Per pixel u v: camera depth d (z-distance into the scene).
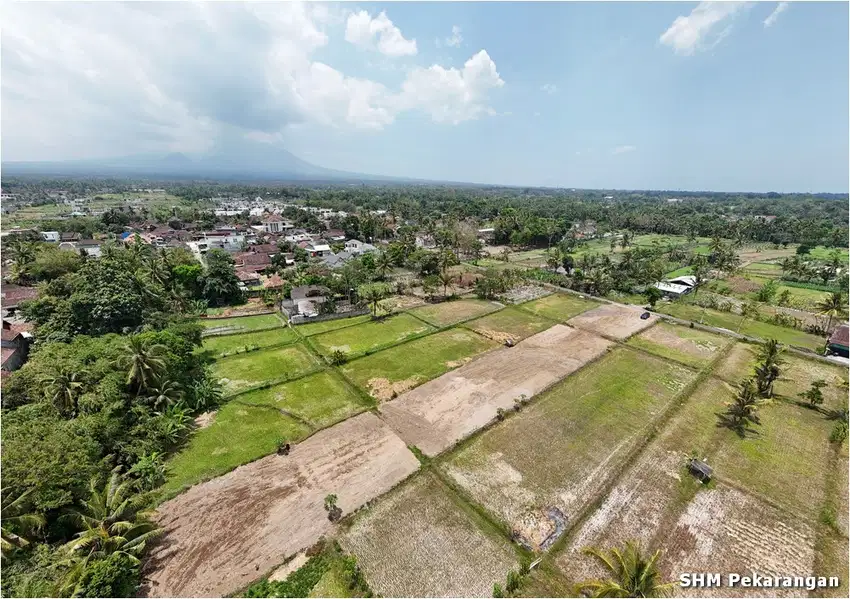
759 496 24.38
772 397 34.34
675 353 44.06
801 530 22.09
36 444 20.39
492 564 20.14
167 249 73.94
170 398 30.16
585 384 37.47
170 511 23.00
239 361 42.22
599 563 20.09
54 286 46.25
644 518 22.81
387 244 111.38
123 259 54.69
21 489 18.69
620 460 27.38
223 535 21.53
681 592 18.78
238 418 32.06
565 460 27.42
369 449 28.48
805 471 26.47
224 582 19.05
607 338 48.22
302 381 37.97
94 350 30.59
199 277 61.44
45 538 19.69
